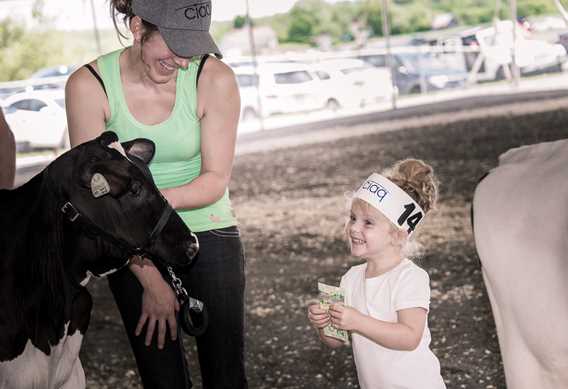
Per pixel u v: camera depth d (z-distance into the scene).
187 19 2.44
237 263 2.84
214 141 2.72
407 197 2.50
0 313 2.43
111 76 2.62
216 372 2.88
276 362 4.29
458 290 4.92
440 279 5.11
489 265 2.64
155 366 2.83
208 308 2.81
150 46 2.47
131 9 2.48
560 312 2.43
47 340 2.54
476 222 2.68
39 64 8.94
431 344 4.24
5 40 8.92
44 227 2.50
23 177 8.10
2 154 3.50
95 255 2.58
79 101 2.62
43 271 2.51
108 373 4.36
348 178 7.44
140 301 2.79
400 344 2.36
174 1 2.42
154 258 2.56
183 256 2.53
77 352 2.74
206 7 2.50
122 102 2.63
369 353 2.48
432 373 2.45
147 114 2.66
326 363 4.23
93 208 2.46
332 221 6.49
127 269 2.78
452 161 7.54
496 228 2.60
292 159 8.16
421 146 8.12
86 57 9.09
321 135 8.94
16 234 2.49
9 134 3.54
